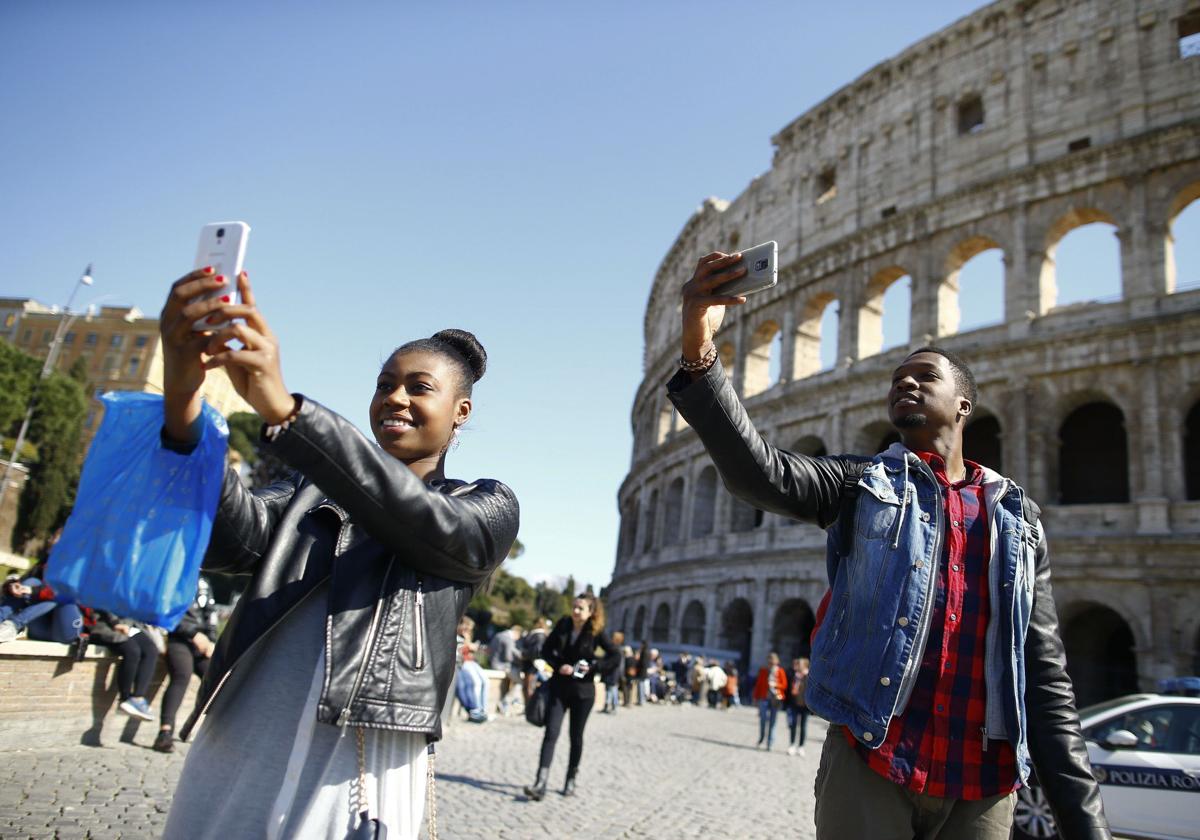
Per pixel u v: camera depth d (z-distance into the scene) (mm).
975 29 47438
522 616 131000
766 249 3881
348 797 3301
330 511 3721
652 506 68812
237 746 3422
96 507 3170
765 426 52312
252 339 2889
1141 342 36656
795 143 58531
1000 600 4266
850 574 4469
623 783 16875
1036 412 39156
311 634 3596
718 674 46250
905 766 4008
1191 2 39562
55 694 13383
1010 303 41500
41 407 84938
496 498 3816
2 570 46312
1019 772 3957
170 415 3113
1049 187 41438
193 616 14766
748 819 14344
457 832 11078
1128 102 40188
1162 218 37750
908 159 49281
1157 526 34344
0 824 8805
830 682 4293
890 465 4711
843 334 49406
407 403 3979
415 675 3480
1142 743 14656
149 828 9438
